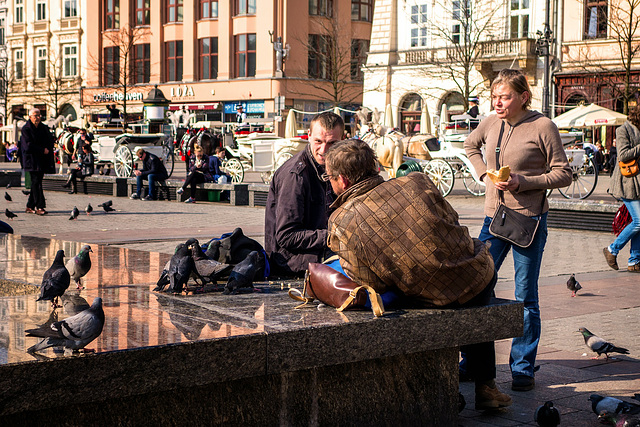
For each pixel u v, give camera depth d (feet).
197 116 181.37
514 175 15.83
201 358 10.31
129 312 12.36
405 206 12.28
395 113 145.89
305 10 171.42
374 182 12.60
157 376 10.02
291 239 15.34
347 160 12.57
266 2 170.81
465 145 17.47
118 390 9.75
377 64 146.82
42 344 9.83
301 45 171.63
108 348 9.89
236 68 176.76
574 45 125.18
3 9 217.15
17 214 57.26
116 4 195.00
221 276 14.67
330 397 12.08
